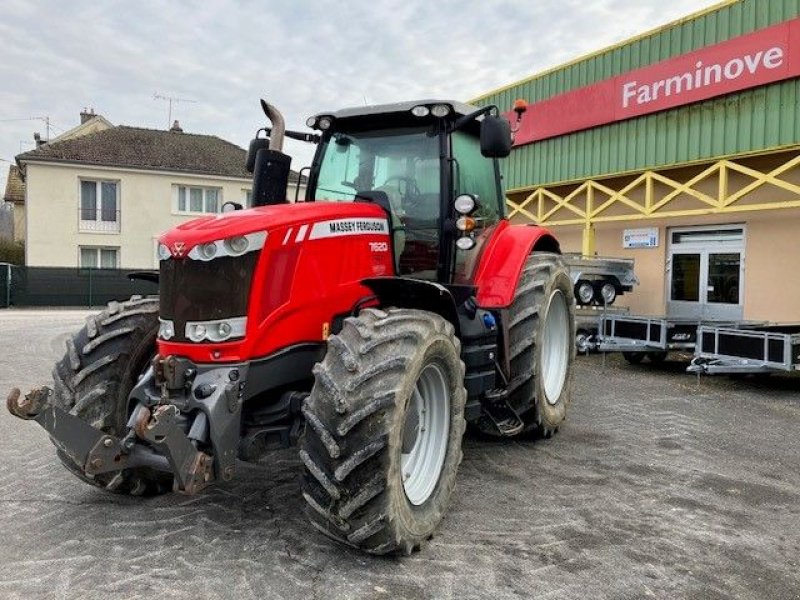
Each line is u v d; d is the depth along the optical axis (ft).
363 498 9.04
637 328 28.63
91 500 12.04
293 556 9.80
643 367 30.01
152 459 9.78
